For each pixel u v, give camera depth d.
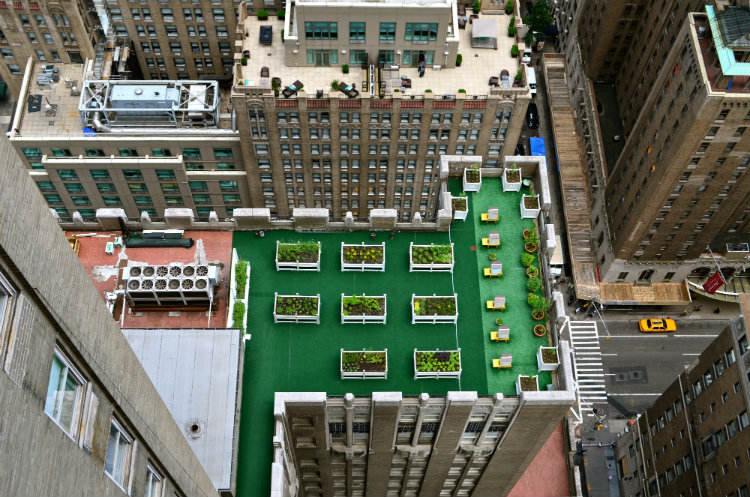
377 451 68.50
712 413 87.44
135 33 113.62
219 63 119.19
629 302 126.81
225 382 57.09
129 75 113.62
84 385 28.14
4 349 22.22
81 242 66.38
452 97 97.06
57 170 107.75
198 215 119.19
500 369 61.81
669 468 99.12
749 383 79.12
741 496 81.19
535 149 142.50
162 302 63.41
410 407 59.88
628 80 131.62
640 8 122.44
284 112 97.94
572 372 65.81
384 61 100.19
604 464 119.25
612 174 123.81
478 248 67.06
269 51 101.50
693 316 130.12
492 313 64.12
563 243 135.38
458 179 70.50
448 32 97.06
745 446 80.06
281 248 64.69
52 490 24.06
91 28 111.06
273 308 63.62
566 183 138.12
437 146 105.56
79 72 111.75
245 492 56.06
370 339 62.88
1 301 22.75
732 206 108.00
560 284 131.25
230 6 108.38
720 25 90.00
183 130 105.12
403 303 64.38
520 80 98.50
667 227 113.50
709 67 91.31
